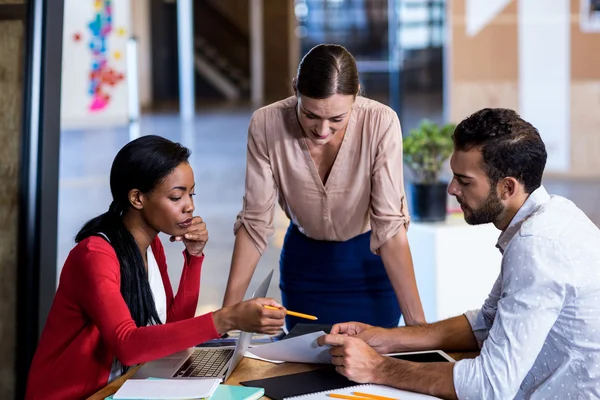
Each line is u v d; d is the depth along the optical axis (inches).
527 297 71.6
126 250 85.4
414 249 165.6
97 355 85.1
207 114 640.4
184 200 86.2
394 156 100.6
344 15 698.8
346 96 87.4
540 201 75.0
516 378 72.2
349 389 77.3
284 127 101.7
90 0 316.2
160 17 746.8
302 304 113.3
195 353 88.8
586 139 346.6
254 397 75.0
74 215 277.1
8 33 121.4
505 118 74.0
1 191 123.1
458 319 90.0
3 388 125.9
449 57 345.7
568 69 340.8
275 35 778.8
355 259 110.4
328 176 103.1
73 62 317.1
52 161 127.3
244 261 104.4
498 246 78.7
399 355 86.2
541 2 338.3
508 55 343.0
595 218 278.5
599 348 71.9
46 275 128.5
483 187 74.9
